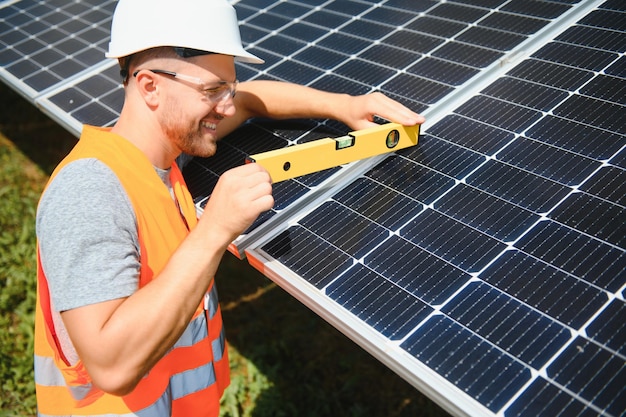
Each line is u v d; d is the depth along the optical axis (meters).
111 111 3.72
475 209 2.49
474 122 2.93
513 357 1.95
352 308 2.23
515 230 2.35
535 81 3.06
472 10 3.78
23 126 7.77
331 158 2.62
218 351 2.73
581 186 2.45
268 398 4.41
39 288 2.17
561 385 1.85
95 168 2.02
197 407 2.52
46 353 2.32
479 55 3.36
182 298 1.92
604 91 2.86
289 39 4.03
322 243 2.53
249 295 5.34
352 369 4.63
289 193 2.83
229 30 2.15
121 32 2.13
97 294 1.84
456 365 1.97
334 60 3.68
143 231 2.11
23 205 6.35
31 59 4.64
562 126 2.75
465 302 2.14
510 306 2.09
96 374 1.88
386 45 3.69
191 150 2.23
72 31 4.91
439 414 4.25
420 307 2.17
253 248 2.57
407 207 2.59
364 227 2.54
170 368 2.38
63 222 1.89
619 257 2.14
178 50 2.05
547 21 3.45
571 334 1.96
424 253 2.36
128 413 2.27
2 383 4.59
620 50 3.07
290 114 3.15
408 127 2.81
